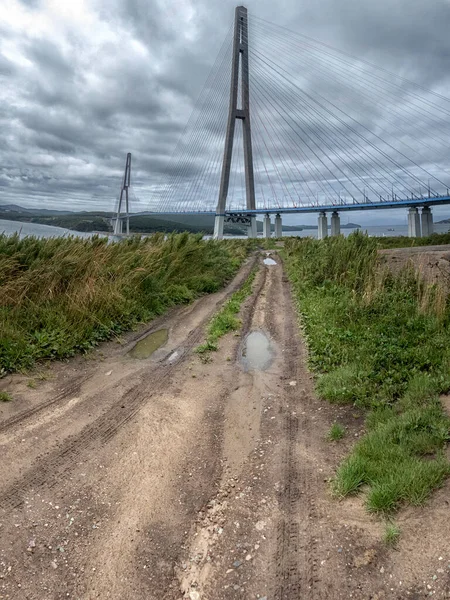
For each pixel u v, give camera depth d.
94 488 3.15
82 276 7.94
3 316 6.08
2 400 4.51
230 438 3.94
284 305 10.05
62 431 3.96
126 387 5.07
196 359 6.19
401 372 4.91
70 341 6.17
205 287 11.77
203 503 3.01
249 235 67.19
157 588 2.30
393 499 2.79
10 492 3.06
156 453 3.64
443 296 7.16
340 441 3.80
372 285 8.89
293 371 5.69
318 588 2.26
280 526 2.75
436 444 3.37
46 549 2.55
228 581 2.34
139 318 8.18
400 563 2.35
